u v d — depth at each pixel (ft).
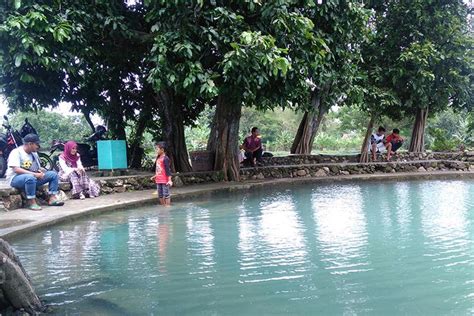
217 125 36.70
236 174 36.65
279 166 41.27
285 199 28.30
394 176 41.32
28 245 15.90
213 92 26.07
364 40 39.96
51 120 76.59
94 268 13.20
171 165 35.78
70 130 76.59
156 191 29.22
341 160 48.75
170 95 36.24
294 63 28.78
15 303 9.90
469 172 43.42
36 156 22.95
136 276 12.42
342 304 10.31
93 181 26.58
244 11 28.35
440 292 11.09
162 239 16.92
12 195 21.48
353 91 40.11
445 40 45.42
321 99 47.34
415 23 45.39
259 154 42.22
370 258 14.15
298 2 30.17
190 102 28.45
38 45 24.72
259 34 25.03
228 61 25.25
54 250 15.25
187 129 83.87
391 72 45.44
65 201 24.25
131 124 45.55
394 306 10.16
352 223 20.08
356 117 93.09
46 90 35.09
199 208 24.52
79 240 16.70
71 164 26.02
